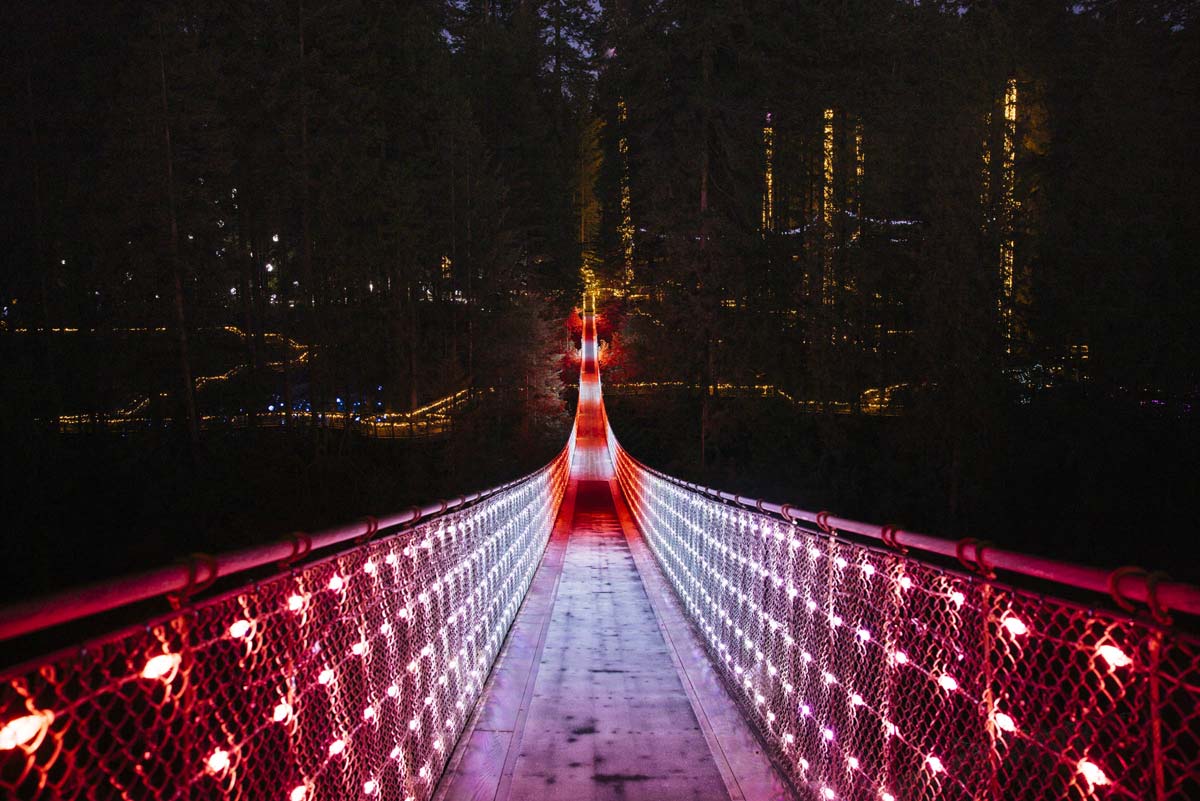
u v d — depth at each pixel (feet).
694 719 15.64
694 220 107.96
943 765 7.36
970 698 6.71
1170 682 4.21
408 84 137.90
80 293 95.20
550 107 226.79
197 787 5.44
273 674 6.79
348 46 112.88
